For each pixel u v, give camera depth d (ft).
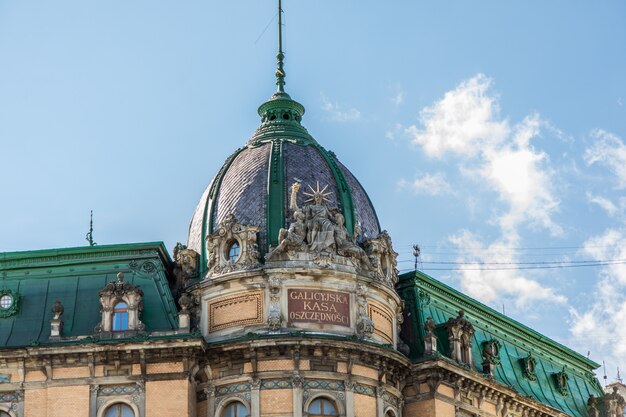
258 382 247.09
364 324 254.68
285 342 246.06
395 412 261.44
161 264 261.44
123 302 251.19
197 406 250.98
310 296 253.44
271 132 283.38
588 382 335.26
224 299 255.29
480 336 297.33
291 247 254.47
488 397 283.38
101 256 261.44
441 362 265.75
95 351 243.40
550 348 323.78
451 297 293.43
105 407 243.19
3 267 260.01
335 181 272.31
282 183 266.57
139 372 244.83
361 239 266.57
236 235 258.78
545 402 304.71
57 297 256.11
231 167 275.39
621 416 327.67
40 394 244.01
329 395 248.52
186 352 244.63
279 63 297.53
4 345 248.32
